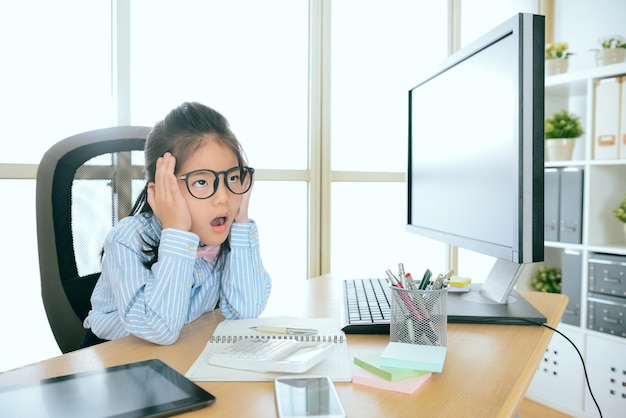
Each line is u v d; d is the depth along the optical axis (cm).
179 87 183
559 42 272
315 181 219
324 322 88
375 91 238
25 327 159
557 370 212
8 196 154
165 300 77
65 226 109
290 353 67
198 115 84
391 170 244
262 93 205
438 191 111
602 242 210
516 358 70
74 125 164
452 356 70
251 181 94
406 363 61
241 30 198
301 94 217
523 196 75
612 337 195
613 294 196
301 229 220
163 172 82
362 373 62
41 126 158
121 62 168
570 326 209
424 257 259
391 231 246
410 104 130
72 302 108
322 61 217
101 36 168
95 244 113
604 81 200
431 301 71
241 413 53
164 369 63
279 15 209
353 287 111
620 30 245
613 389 195
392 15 243
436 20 258
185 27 184
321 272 224
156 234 90
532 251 76
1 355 156
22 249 157
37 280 160
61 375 64
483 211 89
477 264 271
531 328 85
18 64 154
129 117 171
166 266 79
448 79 105
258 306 96
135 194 120
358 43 232
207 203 83
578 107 248
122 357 71
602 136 201
